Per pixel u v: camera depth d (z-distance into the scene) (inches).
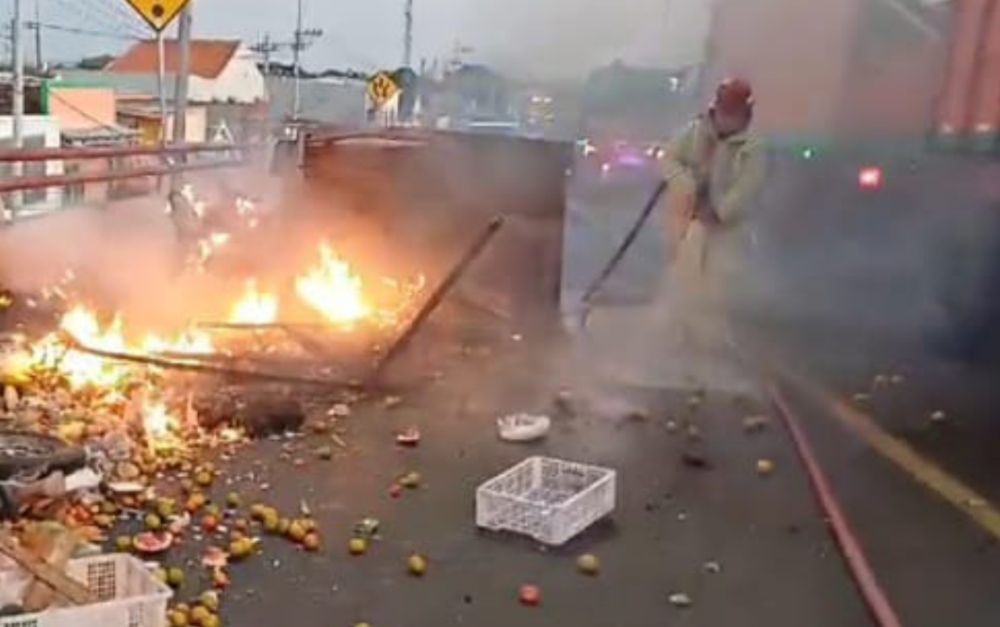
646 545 199.8
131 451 223.9
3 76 1510.8
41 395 244.7
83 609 143.3
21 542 161.3
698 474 243.0
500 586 178.9
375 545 193.2
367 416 275.3
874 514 217.3
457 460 244.1
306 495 216.2
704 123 377.4
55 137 1019.9
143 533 189.3
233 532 194.2
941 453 265.0
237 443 246.5
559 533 196.4
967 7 386.6
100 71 2139.5
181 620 155.4
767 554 197.5
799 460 255.3
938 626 165.5
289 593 171.6
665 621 168.6
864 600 177.8
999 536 205.8
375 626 161.9
